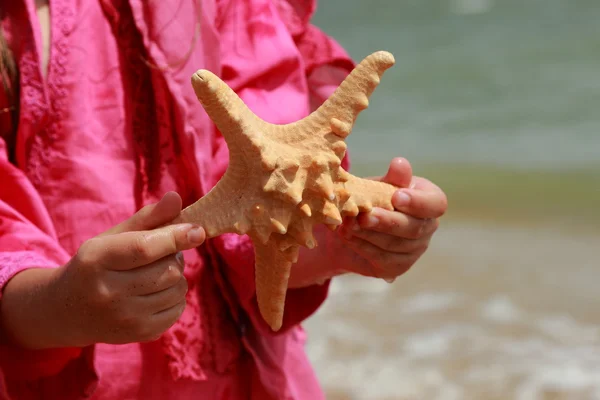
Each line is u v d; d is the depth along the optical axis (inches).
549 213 124.1
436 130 217.8
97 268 26.0
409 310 81.7
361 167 172.1
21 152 30.5
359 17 458.3
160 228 26.3
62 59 30.8
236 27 33.5
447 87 268.8
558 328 75.5
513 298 84.1
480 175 159.3
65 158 30.4
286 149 26.8
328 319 79.8
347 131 27.0
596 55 285.7
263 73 33.0
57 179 30.4
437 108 244.5
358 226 29.3
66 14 31.1
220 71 32.6
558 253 100.7
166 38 31.0
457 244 107.3
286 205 26.5
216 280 32.5
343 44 382.3
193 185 31.5
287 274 27.7
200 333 31.8
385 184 30.1
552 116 216.1
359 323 78.3
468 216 124.4
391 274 30.8
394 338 74.1
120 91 31.4
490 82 267.1
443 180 156.3
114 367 30.8
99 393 30.6
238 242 31.8
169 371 31.3
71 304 26.5
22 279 27.5
